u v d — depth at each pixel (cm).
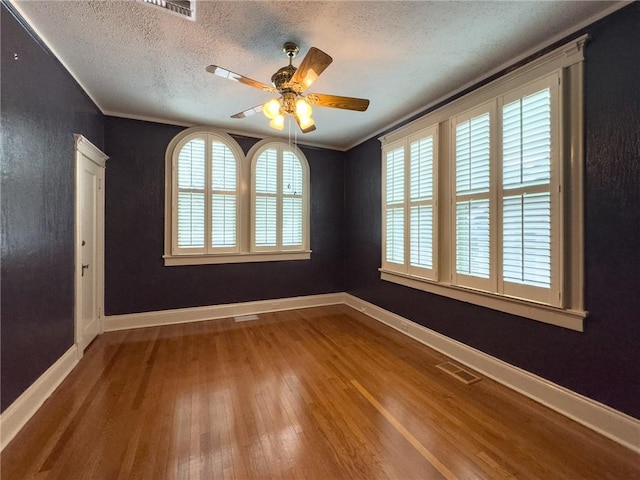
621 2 169
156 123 368
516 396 217
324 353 291
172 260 377
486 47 216
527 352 220
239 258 415
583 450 164
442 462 156
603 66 178
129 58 234
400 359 278
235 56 230
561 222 194
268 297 438
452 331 284
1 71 167
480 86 257
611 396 176
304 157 460
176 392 221
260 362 271
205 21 191
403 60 233
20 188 185
